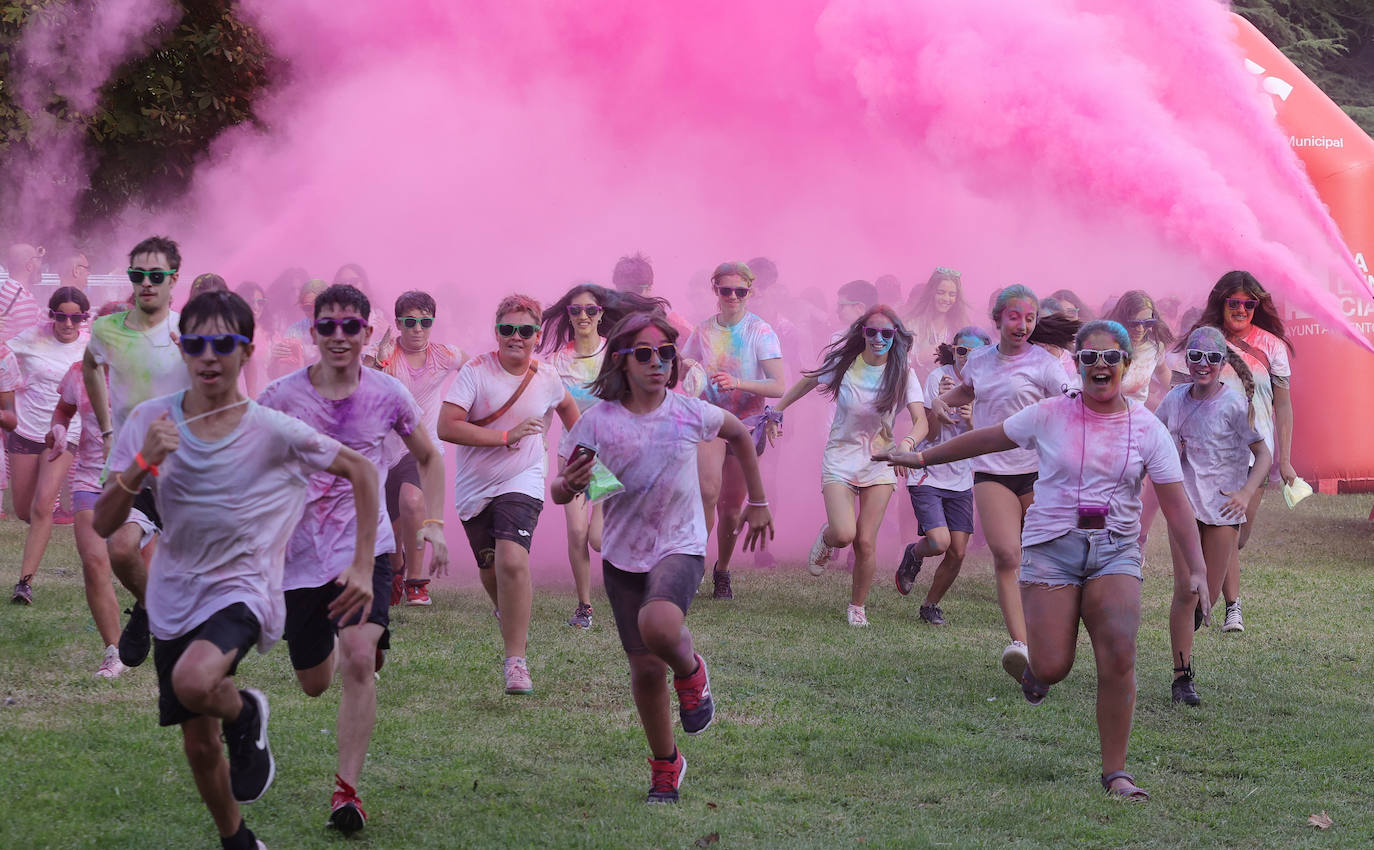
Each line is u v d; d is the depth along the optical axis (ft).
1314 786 23.70
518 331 28.50
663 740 21.50
